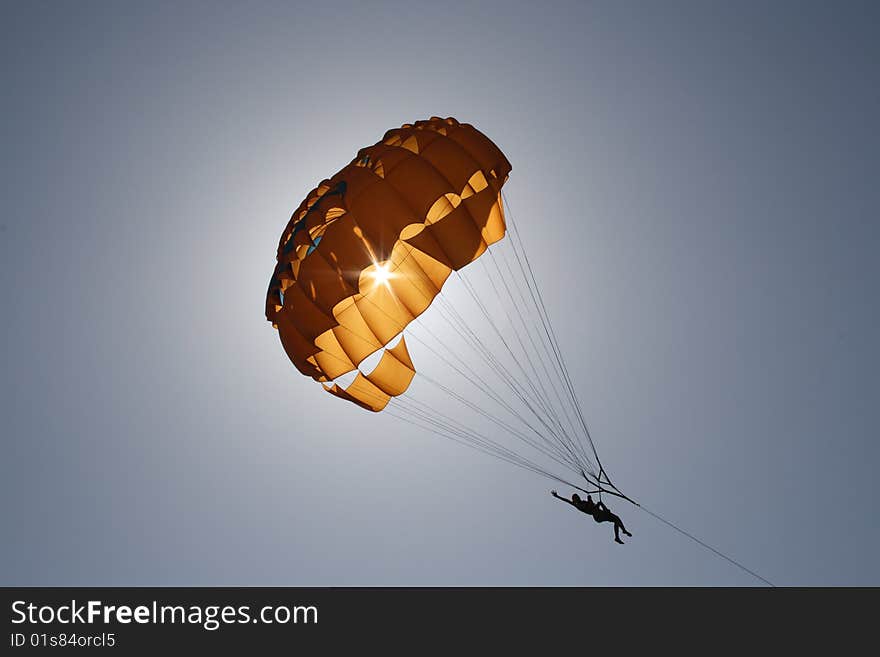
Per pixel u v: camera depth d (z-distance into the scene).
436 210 13.13
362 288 13.21
